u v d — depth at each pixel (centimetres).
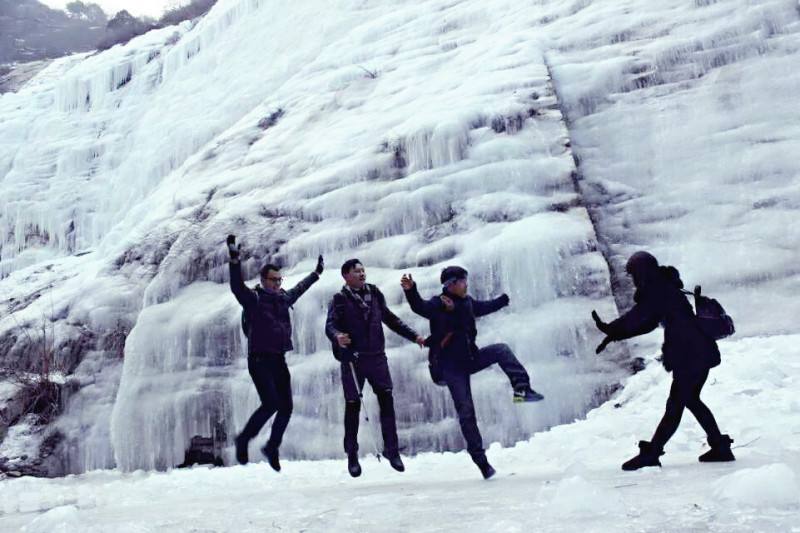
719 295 1039
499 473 630
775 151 1170
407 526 351
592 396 913
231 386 1094
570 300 980
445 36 1667
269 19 2302
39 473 1191
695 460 544
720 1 1394
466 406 584
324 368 1017
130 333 1194
